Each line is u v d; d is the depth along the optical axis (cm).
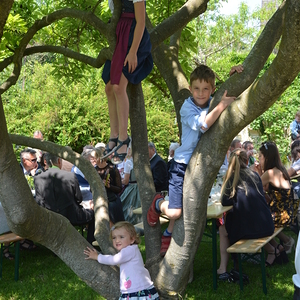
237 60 1803
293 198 548
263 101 239
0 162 259
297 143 672
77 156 368
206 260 565
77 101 1340
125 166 686
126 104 293
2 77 1288
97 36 545
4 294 470
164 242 324
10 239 504
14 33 471
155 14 529
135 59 278
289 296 441
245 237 464
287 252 574
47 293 471
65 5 512
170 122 1454
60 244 295
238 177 474
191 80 281
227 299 437
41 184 550
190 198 282
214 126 266
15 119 1353
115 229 320
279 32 272
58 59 564
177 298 313
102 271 302
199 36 1745
